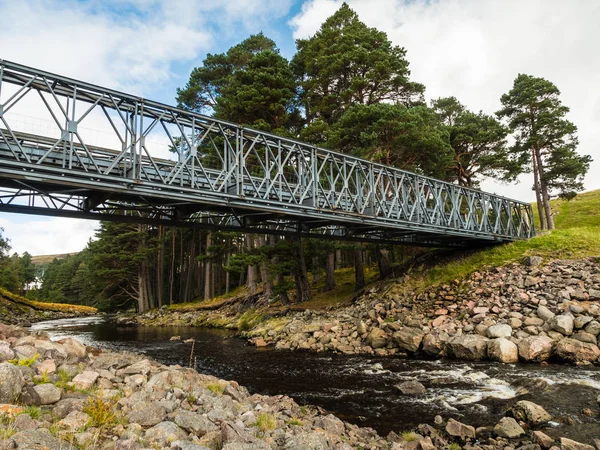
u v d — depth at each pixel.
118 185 13.69
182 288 63.94
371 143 27.34
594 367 14.08
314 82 33.78
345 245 30.56
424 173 31.84
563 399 10.80
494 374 13.97
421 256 33.00
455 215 27.41
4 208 13.50
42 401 6.36
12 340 9.47
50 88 12.58
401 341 19.17
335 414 10.94
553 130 39.06
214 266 58.69
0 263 68.69
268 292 36.44
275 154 31.12
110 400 7.03
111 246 55.81
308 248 32.19
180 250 66.00
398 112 26.70
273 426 7.59
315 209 19.23
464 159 40.41
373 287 29.59
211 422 6.86
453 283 25.08
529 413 9.33
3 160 11.48
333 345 21.12
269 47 40.19
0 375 5.96
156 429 5.93
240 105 31.19
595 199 55.44
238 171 16.92
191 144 15.80
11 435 4.67
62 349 9.31
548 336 16.33
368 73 30.61
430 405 11.27
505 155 37.78
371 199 22.11
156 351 22.58
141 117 14.53
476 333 18.36
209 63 37.47
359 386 13.73
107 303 65.12
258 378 15.45
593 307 17.33
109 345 25.53
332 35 34.88
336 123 30.12
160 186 14.49
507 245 28.83
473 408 10.80
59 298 88.62
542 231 35.31
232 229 19.44
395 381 14.15
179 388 8.42
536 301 19.31
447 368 15.45
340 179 33.91
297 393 13.16
